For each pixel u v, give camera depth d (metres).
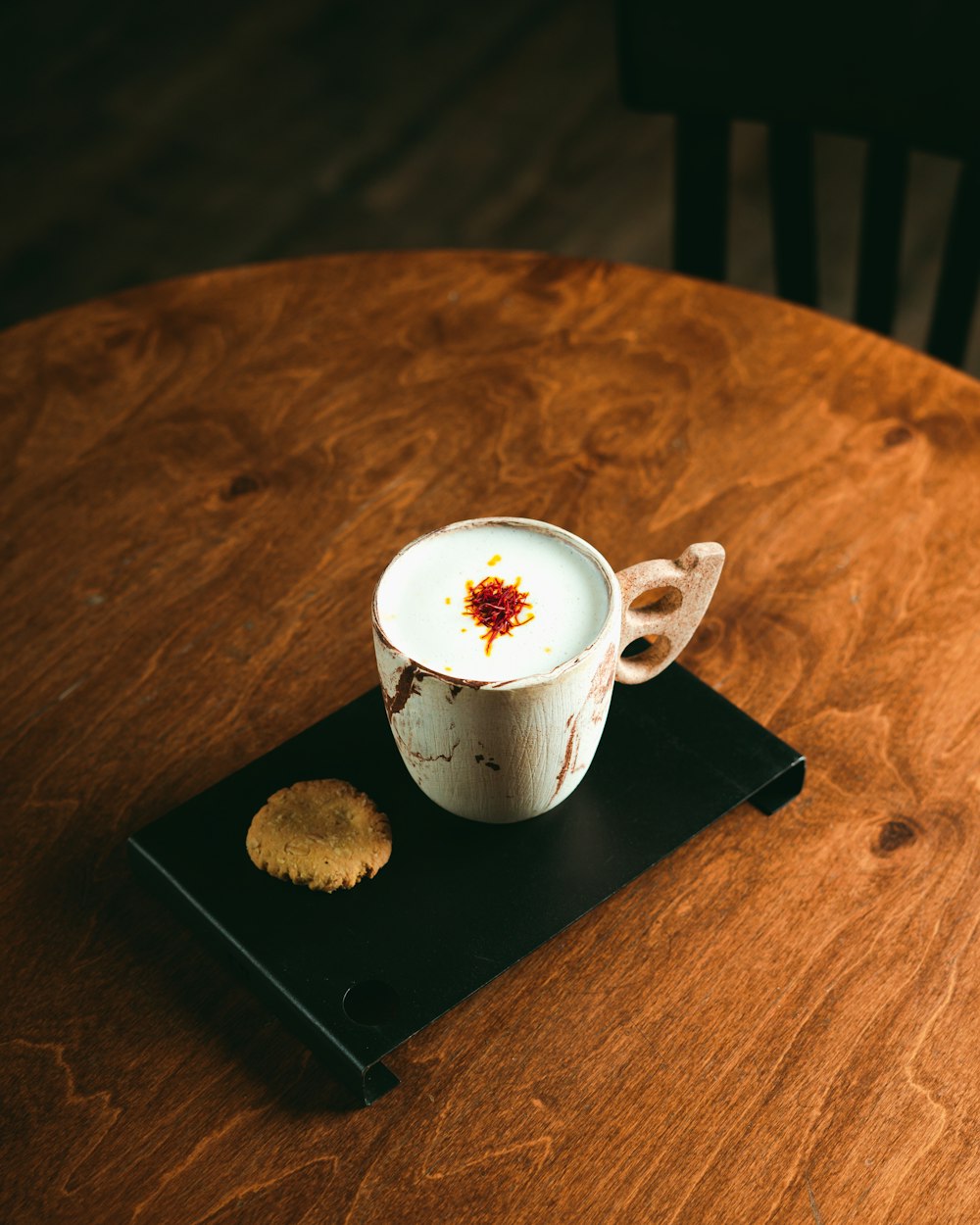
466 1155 0.77
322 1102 0.79
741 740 0.88
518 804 0.83
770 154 1.25
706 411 1.06
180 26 3.11
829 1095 0.78
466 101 2.92
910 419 1.05
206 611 0.96
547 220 2.65
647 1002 0.81
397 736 0.82
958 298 1.24
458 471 1.03
